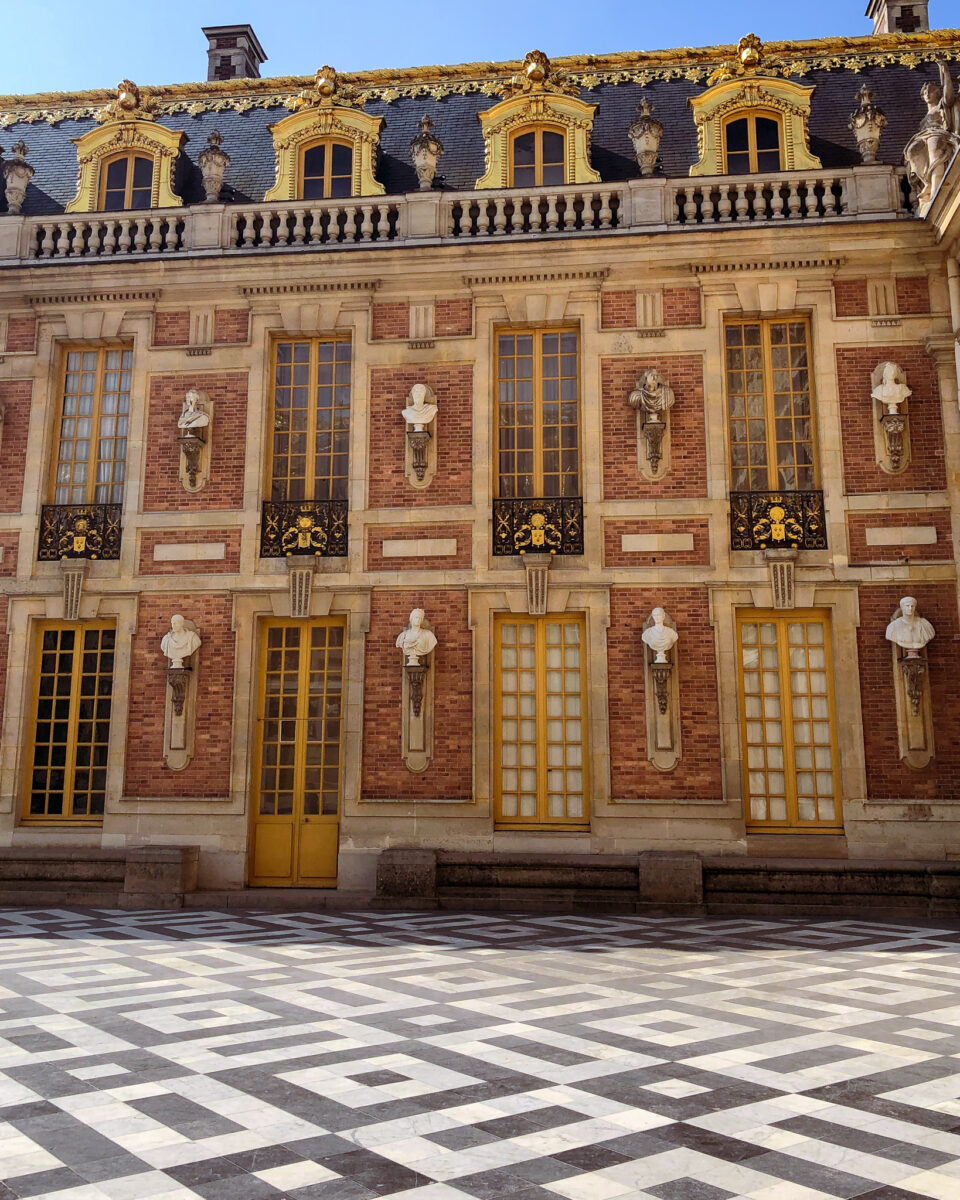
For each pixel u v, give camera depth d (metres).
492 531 15.58
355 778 15.05
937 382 15.16
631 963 10.03
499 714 15.30
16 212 17.17
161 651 15.69
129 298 16.70
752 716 14.95
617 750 14.77
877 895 13.59
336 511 15.92
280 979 9.27
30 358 16.75
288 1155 5.00
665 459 15.43
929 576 14.69
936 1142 5.17
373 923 12.81
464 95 18.61
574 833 14.65
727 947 10.96
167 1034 7.34
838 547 14.91
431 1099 5.85
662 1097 5.88
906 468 15.02
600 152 17.23
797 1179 4.70
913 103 17.27
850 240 15.44
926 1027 7.48
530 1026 7.53
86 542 16.17
